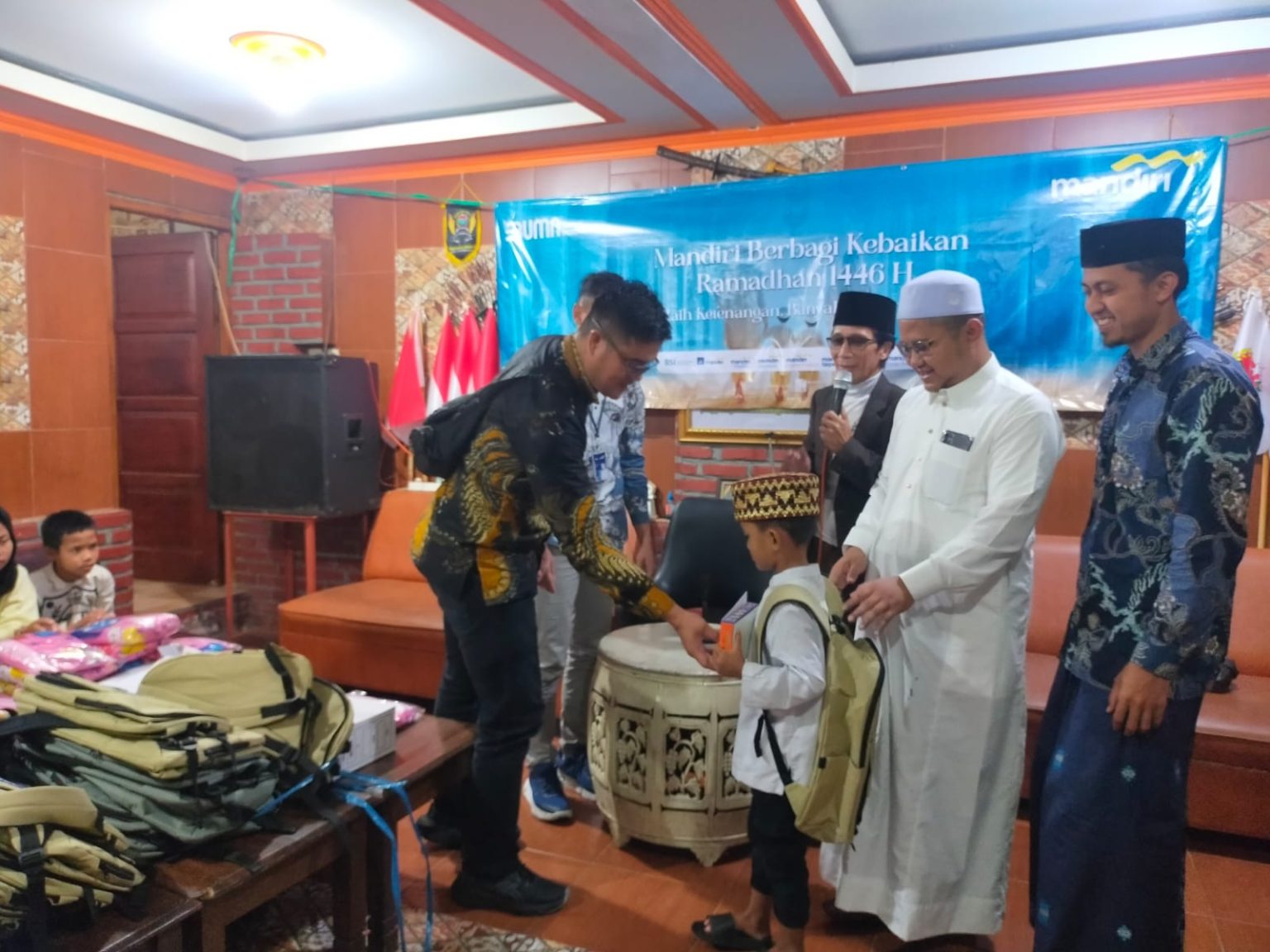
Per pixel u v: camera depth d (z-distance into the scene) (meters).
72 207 3.90
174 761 1.55
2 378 3.68
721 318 3.77
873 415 2.65
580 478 1.97
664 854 2.52
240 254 4.60
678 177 3.85
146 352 4.71
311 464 4.01
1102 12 2.86
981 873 1.97
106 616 2.76
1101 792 1.61
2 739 1.65
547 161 4.05
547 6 2.60
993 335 3.40
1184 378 1.52
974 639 1.92
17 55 3.30
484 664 2.12
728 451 3.81
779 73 3.10
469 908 2.24
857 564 2.09
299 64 3.30
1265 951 2.12
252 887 1.59
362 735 1.95
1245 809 2.47
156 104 3.85
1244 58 2.93
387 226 4.34
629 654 2.51
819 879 2.39
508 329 4.11
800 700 1.74
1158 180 3.16
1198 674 1.54
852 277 3.57
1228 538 1.47
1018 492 1.83
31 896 1.29
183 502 4.75
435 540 2.09
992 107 3.36
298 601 3.62
